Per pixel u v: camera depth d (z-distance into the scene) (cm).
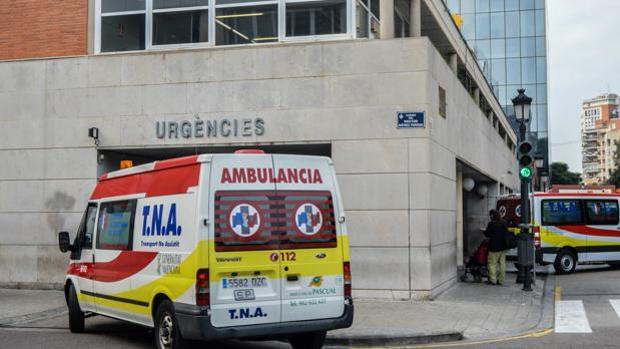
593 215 2147
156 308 902
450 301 1400
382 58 1438
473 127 2155
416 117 1414
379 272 1412
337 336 1026
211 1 1595
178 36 1609
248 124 1495
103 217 1074
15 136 1642
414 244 1402
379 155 1428
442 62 1591
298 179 883
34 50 1677
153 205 925
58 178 1612
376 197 1424
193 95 1531
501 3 6431
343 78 1455
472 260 1767
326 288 877
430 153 1418
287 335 868
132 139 1564
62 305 1395
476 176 2575
